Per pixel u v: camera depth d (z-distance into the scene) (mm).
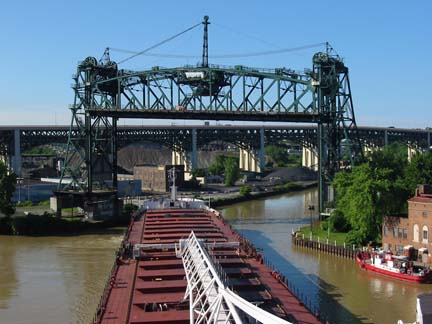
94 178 144375
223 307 38406
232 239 76438
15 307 67188
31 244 110125
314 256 95938
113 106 138000
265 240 111562
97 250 102625
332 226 112500
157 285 51562
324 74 125000
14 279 80312
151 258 62969
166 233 82438
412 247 88000
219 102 135875
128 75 133125
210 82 132250
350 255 93125
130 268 59500
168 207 116562
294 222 137250
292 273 83125
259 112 129125
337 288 74312
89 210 134125
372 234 98375
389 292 72188
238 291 50719
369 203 95875
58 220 126250
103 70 136375
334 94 125188
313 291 72812
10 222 124312
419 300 48469
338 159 126875
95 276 81625
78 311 65562
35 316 63906
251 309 32688
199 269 46906
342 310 64312
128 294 49812
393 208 96500
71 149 184125
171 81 135375
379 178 100062
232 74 133625
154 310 45562
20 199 174250
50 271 85125
